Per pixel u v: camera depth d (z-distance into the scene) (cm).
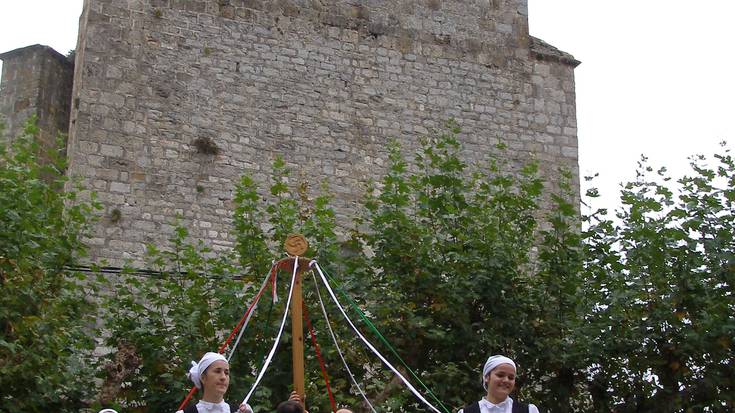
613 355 1609
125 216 2047
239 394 1482
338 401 1497
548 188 2339
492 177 2297
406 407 1569
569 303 1662
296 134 2205
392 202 1697
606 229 1681
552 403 1622
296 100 2227
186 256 1703
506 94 2383
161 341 1555
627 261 1645
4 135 2111
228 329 1584
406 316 1594
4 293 1468
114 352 1736
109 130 2088
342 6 2314
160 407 1513
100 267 1777
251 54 2222
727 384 1559
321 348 1545
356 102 2267
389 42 2327
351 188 2209
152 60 2152
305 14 2281
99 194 2044
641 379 1616
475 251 1658
